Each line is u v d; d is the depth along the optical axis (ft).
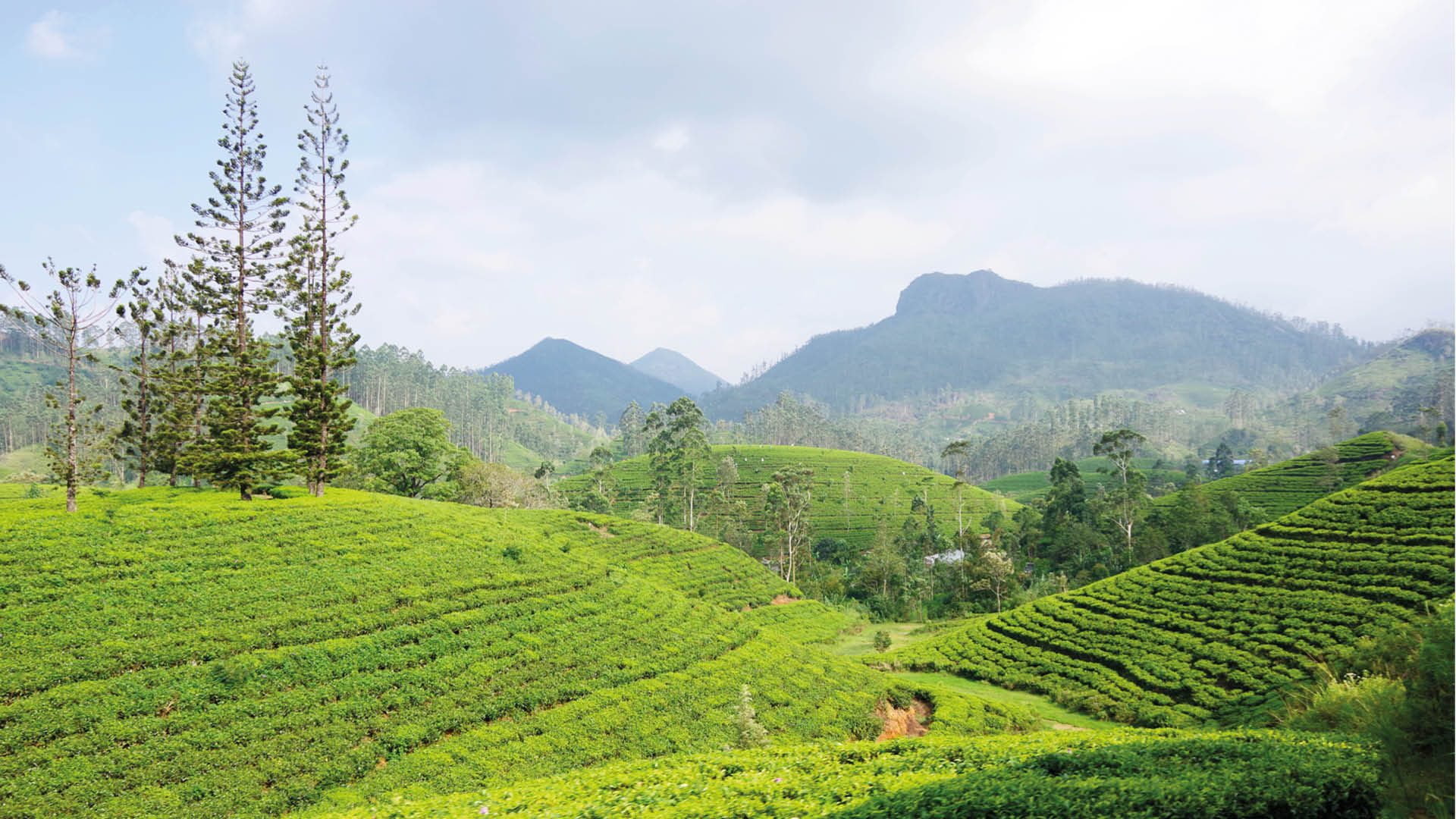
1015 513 401.70
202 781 76.95
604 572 160.66
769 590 250.57
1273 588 160.86
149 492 153.38
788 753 74.64
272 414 168.35
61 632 90.53
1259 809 43.01
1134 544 286.05
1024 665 173.27
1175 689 139.44
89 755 75.77
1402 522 161.79
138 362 178.91
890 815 43.52
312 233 185.78
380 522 147.74
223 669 91.81
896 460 560.61
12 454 442.91
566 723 103.40
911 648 206.39
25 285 122.31
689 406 415.03
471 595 128.88
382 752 88.58
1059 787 45.29
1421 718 51.55
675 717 112.47
